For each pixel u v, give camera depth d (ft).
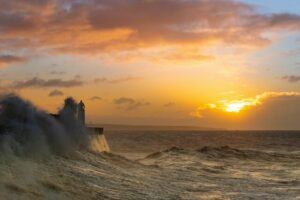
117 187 53.36
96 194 46.57
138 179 62.90
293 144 258.57
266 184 71.31
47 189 42.45
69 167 57.77
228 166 100.83
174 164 98.37
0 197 35.76
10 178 41.60
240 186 68.03
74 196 43.01
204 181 71.26
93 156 74.95
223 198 55.98
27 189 40.16
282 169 97.71
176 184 64.34
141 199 48.85
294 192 63.16
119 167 70.79
